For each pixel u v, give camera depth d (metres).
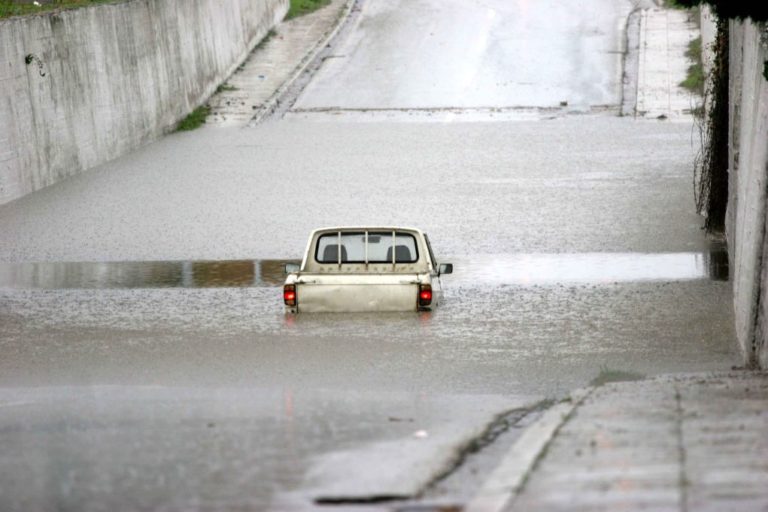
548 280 65.31
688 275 65.88
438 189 96.94
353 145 120.19
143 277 69.25
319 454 25.72
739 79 64.25
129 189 101.69
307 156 115.19
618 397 32.50
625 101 137.12
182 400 35.75
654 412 28.66
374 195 95.25
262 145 122.81
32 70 101.62
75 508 21.02
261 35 175.88
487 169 105.44
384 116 135.88
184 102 138.50
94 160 114.12
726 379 37.28
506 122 130.25
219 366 45.34
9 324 56.91
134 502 21.38
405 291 55.59
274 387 40.47
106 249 78.50
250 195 97.00
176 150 122.38
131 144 123.31
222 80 154.00
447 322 54.12
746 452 22.86
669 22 168.25
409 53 162.75
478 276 66.94
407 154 114.19
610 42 160.88
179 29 138.12
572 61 153.75
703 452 23.00
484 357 46.66
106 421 31.17
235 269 71.06
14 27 98.62
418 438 28.08
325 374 43.25
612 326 53.47
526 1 188.12
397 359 46.09
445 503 21.31
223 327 54.47
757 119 48.31
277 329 53.22
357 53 165.38
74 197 98.75
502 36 167.62
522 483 20.94
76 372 44.81
